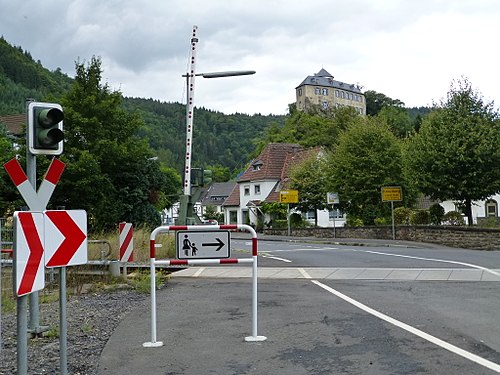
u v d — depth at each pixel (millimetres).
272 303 10031
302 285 12391
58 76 94375
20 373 4973
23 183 5715
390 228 31203
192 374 5875
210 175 20250
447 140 28031
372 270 14938
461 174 27969
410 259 18219
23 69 87125
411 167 29656
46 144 6559
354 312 8945
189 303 10305
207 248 7234
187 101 20359
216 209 89312
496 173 27469
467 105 28719
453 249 24141
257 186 65125
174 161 108625
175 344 7176
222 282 13211
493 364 5879
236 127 144750
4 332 8867
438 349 6535
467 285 11945
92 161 26453
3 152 32688
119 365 6289
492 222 27672
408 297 10391
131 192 30047
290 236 42094
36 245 5160
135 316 9164
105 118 28828
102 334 8133
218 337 7488
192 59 20453
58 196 26672
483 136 27375
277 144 67438
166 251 18391
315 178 45500
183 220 19844
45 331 8297
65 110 27406
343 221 55844
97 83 29000
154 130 112750
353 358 6254
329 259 18844
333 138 80875
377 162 35281
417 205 39188
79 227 5793
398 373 5645
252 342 7148
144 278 13633
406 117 85125
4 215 27641
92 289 13062
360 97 143125
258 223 59688
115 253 17391
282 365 6078
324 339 7188
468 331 7453
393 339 7078
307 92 130500
